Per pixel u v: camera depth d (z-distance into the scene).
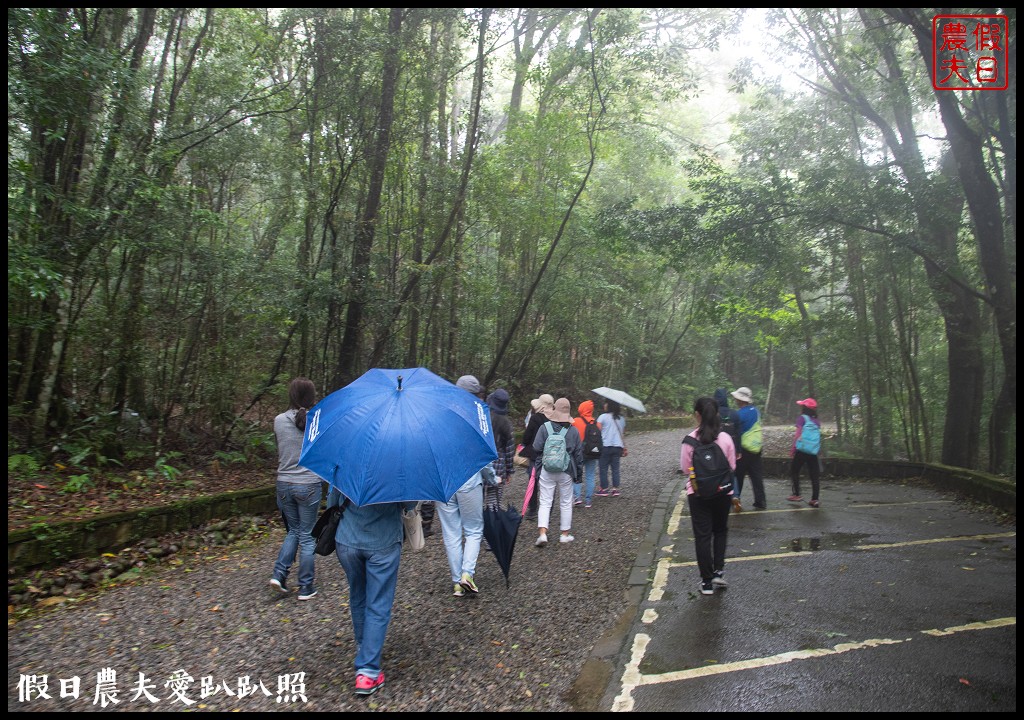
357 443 3.71
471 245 14.74
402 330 13.12
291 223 12.34
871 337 15.41
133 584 5.80
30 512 6.14
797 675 4.02
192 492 7.93
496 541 5.55
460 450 3.83
